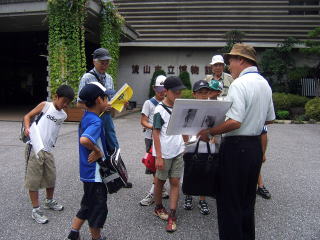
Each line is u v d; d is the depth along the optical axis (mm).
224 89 4715
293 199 4566
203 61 17797
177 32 18062
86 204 3207
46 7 11031
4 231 3584
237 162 2869
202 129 3020
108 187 3131
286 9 18031
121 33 14195
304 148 7801
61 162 6219
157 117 3686
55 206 4109
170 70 18000
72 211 4098
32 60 20953
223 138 3016
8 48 18531
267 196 4570
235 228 2916
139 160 6453
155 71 17406
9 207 4191
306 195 4715
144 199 4309
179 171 3746
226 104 2824
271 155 7062
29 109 15906
